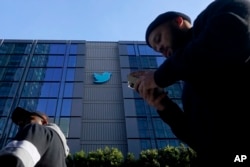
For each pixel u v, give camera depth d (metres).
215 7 2.16
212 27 1.95
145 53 42.84
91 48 44.44
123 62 40.69
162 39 2.60
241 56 1.83
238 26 1.87
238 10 1.96
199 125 2.21
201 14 2.32
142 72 2.54
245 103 1.88
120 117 32.94
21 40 45.00
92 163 23.67
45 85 36.41
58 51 43.22
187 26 2.58
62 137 3.24
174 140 29.39
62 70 39.28
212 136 2.03
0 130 29.03
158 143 28.92
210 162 2.10
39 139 2.65
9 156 2.24
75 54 42.56
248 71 1.86
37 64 40.12
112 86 37.28
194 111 2.27
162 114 2.67
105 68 40.28
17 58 41.03
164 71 2.18
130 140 29.19
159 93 2.56
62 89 35.94
